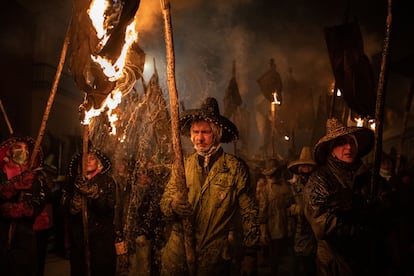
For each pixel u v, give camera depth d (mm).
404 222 3596
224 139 3957
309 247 6250
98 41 3613
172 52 3271
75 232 4965
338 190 3338
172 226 3656
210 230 3572
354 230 3309
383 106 3168
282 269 8117
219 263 3568
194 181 3639
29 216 4984
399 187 4477
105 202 4910
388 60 3143
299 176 6699
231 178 3623
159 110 7227
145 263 5848
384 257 3461
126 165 6848
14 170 5195
